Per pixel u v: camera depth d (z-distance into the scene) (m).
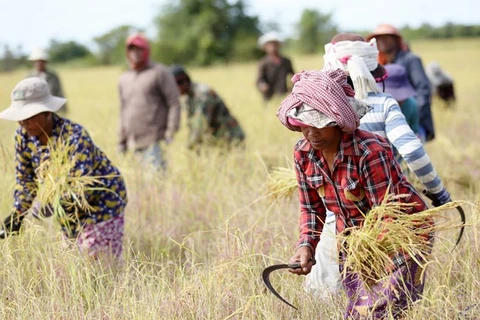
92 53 138.62
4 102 27.80
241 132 12.35
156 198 9.54
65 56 156.25
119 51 117.69
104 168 7.52
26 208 7.46
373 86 6.36
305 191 5.78
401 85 7.94
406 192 5.54
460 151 13.03
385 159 5.30
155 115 12.30
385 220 5.40
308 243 5.75
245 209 8.88
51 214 7.48
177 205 9.60
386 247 5.46
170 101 12.24
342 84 5.24
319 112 5.10
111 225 7.51
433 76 20.67
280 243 7.35
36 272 6.88
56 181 7.06
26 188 7.45
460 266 6.52
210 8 98.88
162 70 12.29
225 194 9.82
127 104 12.49
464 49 87.44
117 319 6.12
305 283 6.61
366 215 5.45
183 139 15.41
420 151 6.07
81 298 6.37
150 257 7.60
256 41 97.69
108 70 82.56
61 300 6.37
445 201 6.30
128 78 12.49
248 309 6.05
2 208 8.74
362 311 5.65
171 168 11.22
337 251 5.81
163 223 9.00
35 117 7.07
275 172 7.23
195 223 8.96
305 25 121.50
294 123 5.22
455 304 5.93
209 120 12.08
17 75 61.84
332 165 5.43
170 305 6.16
